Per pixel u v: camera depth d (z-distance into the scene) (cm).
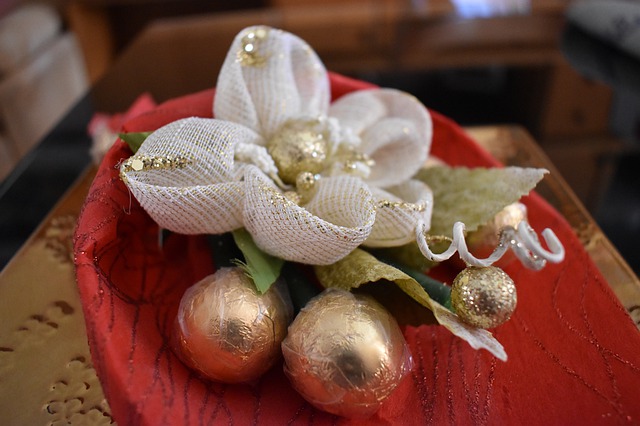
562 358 15
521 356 15
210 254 17
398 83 36
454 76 36
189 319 13
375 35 41
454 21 43
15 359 16
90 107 33
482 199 16
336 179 14
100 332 13
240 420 13
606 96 33
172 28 42
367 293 15
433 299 15
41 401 15
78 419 15
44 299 18
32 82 51
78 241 14
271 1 56
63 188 27
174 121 16
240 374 13
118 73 37
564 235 19
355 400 13
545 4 43
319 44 40
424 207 14
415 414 14
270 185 13
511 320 16
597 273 17
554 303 17
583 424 14
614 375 15
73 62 60
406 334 16
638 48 35
